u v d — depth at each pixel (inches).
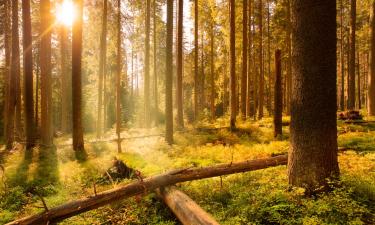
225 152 543.2
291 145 293.0
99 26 1216.8
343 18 1817.2
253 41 1376.7
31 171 526.9
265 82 1833.2
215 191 316.8
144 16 1434.5
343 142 534.9
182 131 867.4
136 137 866.8
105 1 1127.0
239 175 362.0
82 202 269.6
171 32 706.2
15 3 913.5
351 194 255.3
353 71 1087.6
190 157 532.4
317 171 272.2
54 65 1667.1
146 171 419.5
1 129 1585.9
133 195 295.0
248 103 1163.9
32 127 783.7
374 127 701.3
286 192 273.1
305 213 236.2
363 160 387.5
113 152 660.7
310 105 275.6
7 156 703.1
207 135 768.3
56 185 448.5
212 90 1530.5
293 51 288.5
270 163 371.6
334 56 277.1
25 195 412.8
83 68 1820.9
